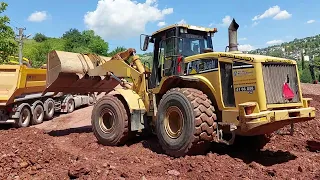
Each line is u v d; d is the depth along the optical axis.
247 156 6.30
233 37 6.76
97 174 4.99
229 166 5.43
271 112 5.41
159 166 5.55
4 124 13.07
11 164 5.36
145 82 7.80
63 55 8.95
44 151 6.30
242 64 5.79
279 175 5.07
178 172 5.21
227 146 7.03
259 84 5.55
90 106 18.53
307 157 6.27
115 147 7.53
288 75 6.01
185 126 6.00
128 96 7.65
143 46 7.86
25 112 12.41
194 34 7.52
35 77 12.85
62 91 9.35
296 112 5.76
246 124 5.41
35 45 61.44
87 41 64.56
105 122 7.95
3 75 11.71
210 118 5.91
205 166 5.34
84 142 8.11
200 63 6.52
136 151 6.99
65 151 6.77
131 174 5.08
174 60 7.13
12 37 19.16
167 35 7.48
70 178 4.94
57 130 10.32
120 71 8.46
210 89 6.24
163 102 6.54
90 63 9.48
